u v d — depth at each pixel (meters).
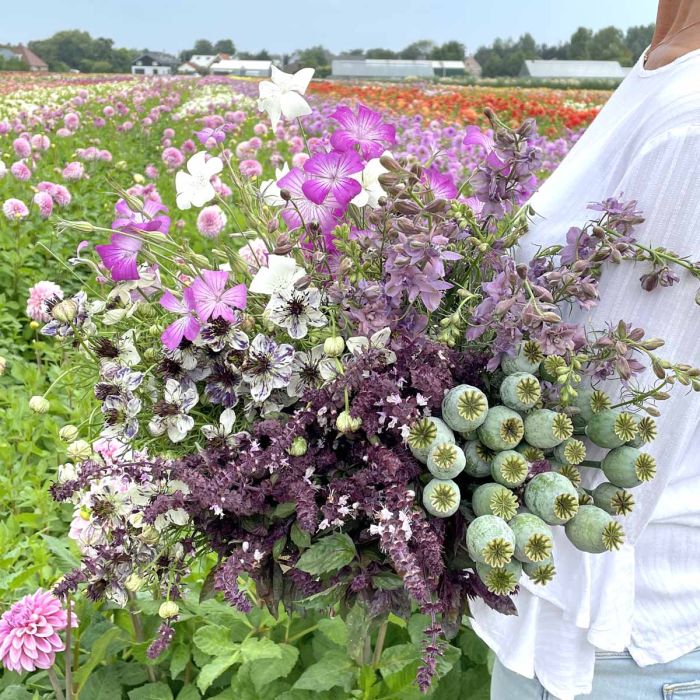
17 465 3.53
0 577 2.62
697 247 1.12
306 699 2.19
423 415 1.12
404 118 9.98
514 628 1.34
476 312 1.16
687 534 1.28
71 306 1.32
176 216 6.75
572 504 1.08
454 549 1.15
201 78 34.03
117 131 12.94
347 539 1.12
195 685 2.32
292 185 1.31
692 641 1.30
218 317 1.19
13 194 7.27
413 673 2.13
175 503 1.14
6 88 26.67
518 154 1.26
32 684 2.29
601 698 1.36
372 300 1.16
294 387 1.23
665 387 1.18
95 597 1.39
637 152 1.19
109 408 1.25
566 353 1.11
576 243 1.20
